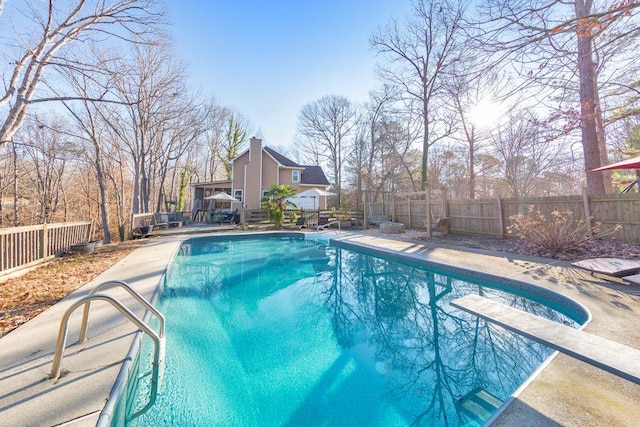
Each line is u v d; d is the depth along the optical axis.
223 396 2.64
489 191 20.95
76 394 1.98
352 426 2.33
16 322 3.26
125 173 22.98
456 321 4.28
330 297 5.64
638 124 8.75
